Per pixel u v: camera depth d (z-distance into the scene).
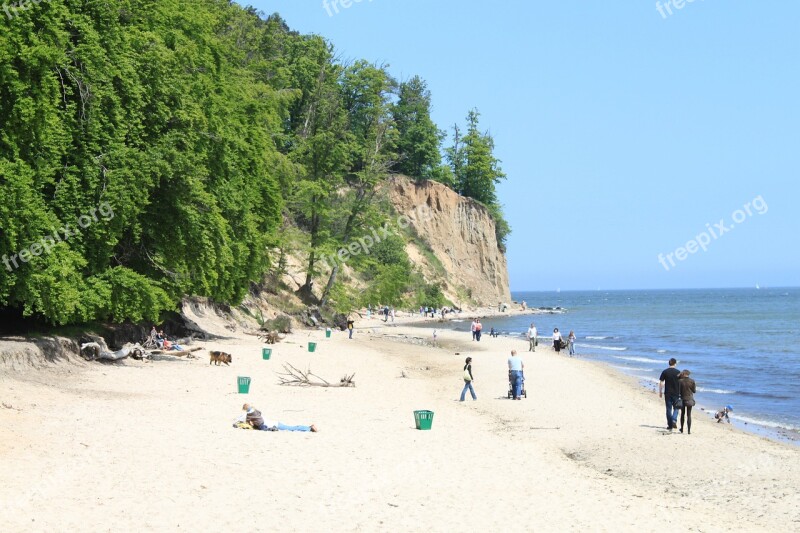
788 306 184.25
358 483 15.04
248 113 49.97
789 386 39.84
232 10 72.19
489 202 166.75
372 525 12.38
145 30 34.88
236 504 13.05
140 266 36.59
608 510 14.03
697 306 194.50
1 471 13.91
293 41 108.38
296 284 83.62
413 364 43.34
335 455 17.53
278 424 20.59
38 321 32.84
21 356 26.23
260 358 40.75
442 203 148.38
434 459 17.72
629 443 21.22
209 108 38.69
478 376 37.75
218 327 56.66
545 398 30.28
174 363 35.97
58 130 26.91
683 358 56.09
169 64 34.19
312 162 75.94
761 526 13.70
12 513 11.69
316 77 93.25
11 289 26.34
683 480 17.27
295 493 13.99
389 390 31.17
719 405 32.88
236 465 15.86
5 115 24.53
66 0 28.95
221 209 40.38
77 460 15.22
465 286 147.75
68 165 29.05
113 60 30.64
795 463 18.95
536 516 13.37
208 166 39.09
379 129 83.75
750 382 41.72
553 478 16.44
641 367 48.31
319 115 78.56
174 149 32.78
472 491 14.92
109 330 37.72
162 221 34.69
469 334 75.69
